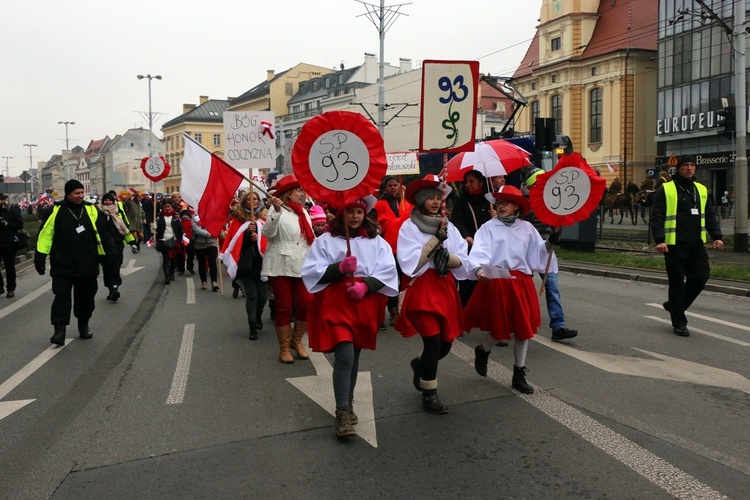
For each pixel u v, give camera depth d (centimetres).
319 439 443
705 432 440
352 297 431
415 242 461
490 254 511
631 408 490
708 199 736
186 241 1245
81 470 402
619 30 4534
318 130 437
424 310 468
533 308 523
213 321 882
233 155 812
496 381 565
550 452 412
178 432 462
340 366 440
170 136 8638
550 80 4975
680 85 3909
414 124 3378
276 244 654
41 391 572
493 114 7062
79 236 754
